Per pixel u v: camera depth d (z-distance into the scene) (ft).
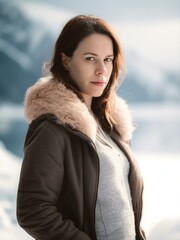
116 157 5.67
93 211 5.21
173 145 35.68
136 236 5.93
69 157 5.16
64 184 5.22
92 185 5.21
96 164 5.24
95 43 5.47
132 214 5.55
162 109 38.96
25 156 5.07
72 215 5.22
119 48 5.77
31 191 4.90
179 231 9.81
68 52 5.58
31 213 4.87
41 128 5.12
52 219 4.90
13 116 36.76
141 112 38.40
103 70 5.50
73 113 5.16
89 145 5.22
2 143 32.40
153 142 35.58
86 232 5.23
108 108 6.18
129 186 5.89
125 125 6.27
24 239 11.88
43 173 4.93
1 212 12.97
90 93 5.61
